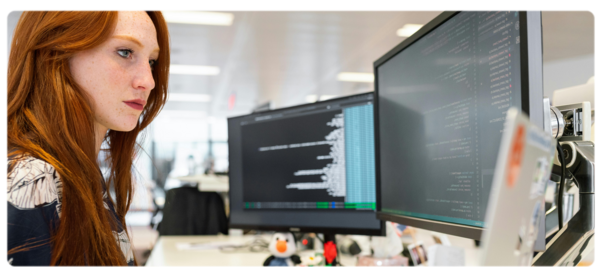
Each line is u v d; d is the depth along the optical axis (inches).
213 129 569.3
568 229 29.7
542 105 22.5
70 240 20.5
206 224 79.3
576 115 30.8
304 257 51.4
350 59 268.8
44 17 22.6
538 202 12.8
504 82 24.5
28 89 22.3
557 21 195.3
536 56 22.6
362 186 46.3
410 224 35.7
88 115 23.3
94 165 23.6
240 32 216.4
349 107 47.9
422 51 34.5
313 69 295.9
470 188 27.7
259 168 56.5
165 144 533.0
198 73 307.9
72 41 22.3
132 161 34.6
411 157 36.2
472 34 27.8
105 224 23.2
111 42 23.7
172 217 78.8
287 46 240.1
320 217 50.0
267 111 56.0
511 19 23.9
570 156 30.5
